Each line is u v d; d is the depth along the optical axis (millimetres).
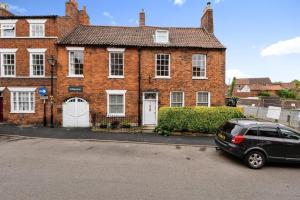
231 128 10250
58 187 6750
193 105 19500
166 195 6441
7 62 19172
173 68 19344
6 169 8234
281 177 8344
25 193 6297
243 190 7000
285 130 9734
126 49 19000
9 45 19031
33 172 7977
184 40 20266
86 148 11695
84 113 18844
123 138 14156
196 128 15805
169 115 15867
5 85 19031
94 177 7656
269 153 9422
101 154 10617
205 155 11039
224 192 6801
